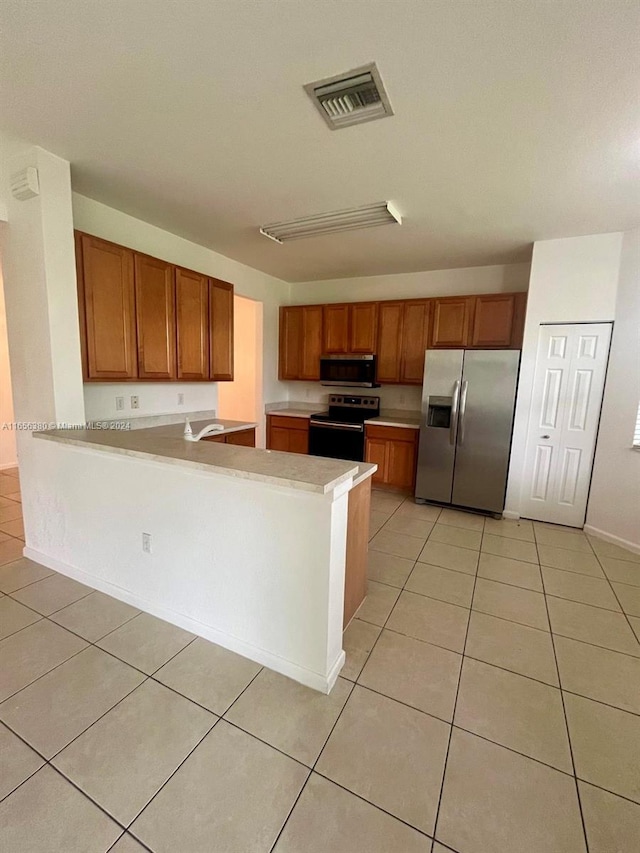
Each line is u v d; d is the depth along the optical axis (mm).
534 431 3629
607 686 1749
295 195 2635
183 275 3221
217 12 1285
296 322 5070
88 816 1186
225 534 1831
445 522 3660
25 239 2281
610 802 1270
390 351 4574
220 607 1907
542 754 1425
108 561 2277
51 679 1688
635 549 3070
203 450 2018
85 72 1566
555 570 2777
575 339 3387
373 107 1731
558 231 3172
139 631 2006
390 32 1340
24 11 1293
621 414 3182
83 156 2197
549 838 1164
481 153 2074
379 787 1295
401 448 4387
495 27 1308
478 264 4227
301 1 1234
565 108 1697
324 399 5414
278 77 1568
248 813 1208
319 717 1549
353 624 2135
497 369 3652
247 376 5953
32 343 2395
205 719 1523
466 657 1906
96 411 3006
